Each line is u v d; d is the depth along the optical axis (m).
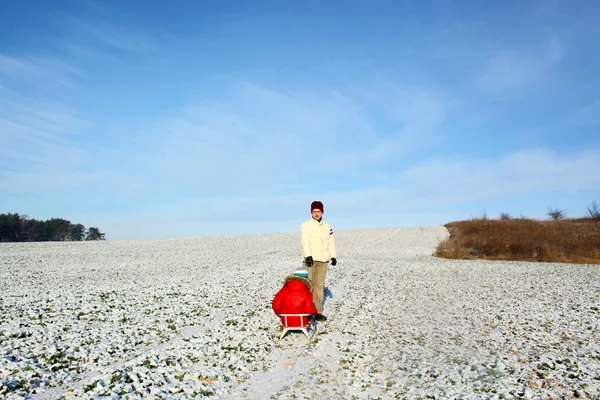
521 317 10.41
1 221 71.75
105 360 7.00
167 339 8.41
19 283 16.12
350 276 18.33
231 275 18.34
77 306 11.32
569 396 5.64
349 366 7.00
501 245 31.80
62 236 83.75
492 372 6.61
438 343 8.30
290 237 46.88
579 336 8.66
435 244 39.66
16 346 7.54
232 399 5.65
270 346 8.09
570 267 22.81
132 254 29.91
